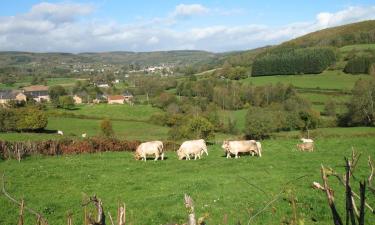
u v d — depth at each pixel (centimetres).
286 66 13938
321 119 7788
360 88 7781
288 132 7119
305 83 12038
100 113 12150
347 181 308
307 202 1634
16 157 3378
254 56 18862
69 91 18650
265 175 2298
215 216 1542
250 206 1628
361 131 6184
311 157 2906
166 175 2462
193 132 5897
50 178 2462
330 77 12388
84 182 2320
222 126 8456
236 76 15025
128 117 11544
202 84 13700
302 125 7306
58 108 13238
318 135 5838
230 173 2450
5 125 8875
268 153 3256
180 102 12356
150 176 2453
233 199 1777
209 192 1947
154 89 16700
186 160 3077
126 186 2186
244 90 11662
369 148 3188
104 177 2466
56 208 1762
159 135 8300
